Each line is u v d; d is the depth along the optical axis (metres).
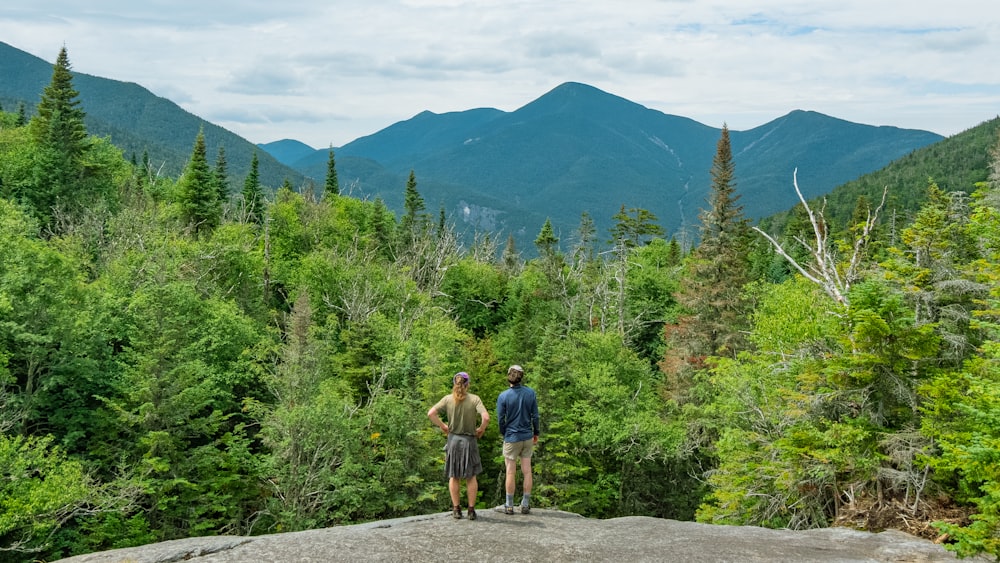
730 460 18.20
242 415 35.38
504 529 9.22
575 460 34.91
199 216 62.28
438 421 9.68
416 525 9.38
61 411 26.73
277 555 8.01
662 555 8.38
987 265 14.98
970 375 10.97
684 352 39.53
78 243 43.22
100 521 24.52
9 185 53.31
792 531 10.18
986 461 9.15
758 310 36.31
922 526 11.15
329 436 28.44
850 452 12.42
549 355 37.84
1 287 25.62
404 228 80.31
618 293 62.19
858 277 19.61
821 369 13.69
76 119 57.22
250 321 42.53
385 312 55.59
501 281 78.56
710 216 40.44
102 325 29.69
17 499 19.62
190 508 27.00
